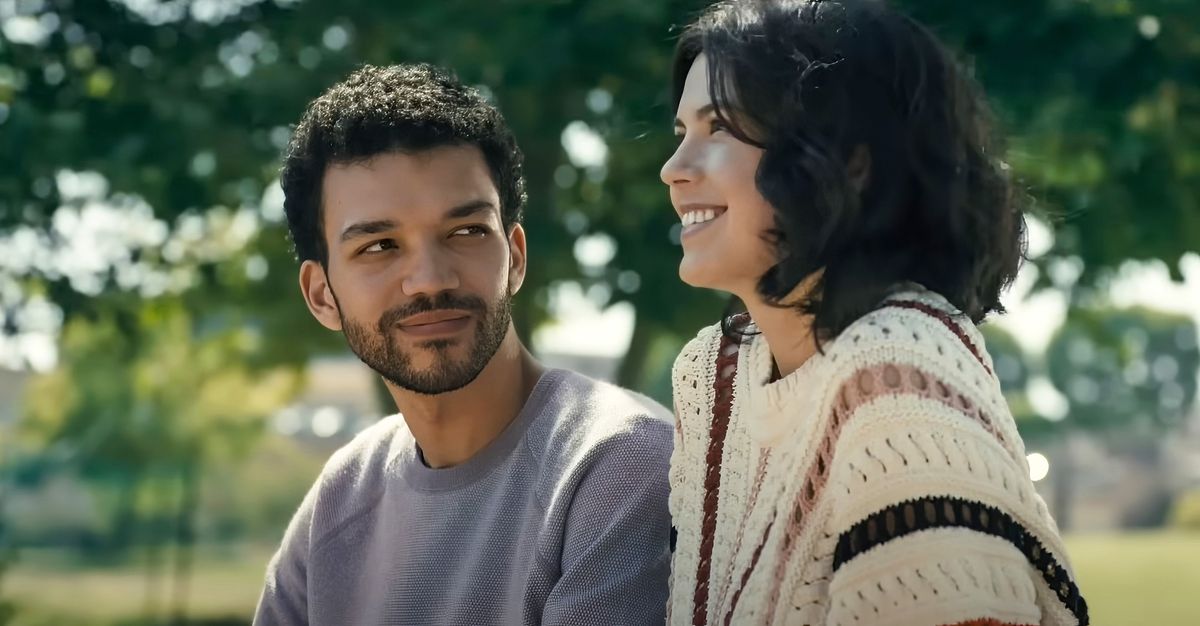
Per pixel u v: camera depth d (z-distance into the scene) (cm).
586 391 220
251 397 1789
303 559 242
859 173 160
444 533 219
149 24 645
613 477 207
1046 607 159
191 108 596
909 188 160
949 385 156
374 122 206
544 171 663
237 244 875
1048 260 681
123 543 2072
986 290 170
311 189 217
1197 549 2267
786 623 166
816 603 165
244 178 652
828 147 158
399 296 207
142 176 630
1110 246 648
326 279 221
